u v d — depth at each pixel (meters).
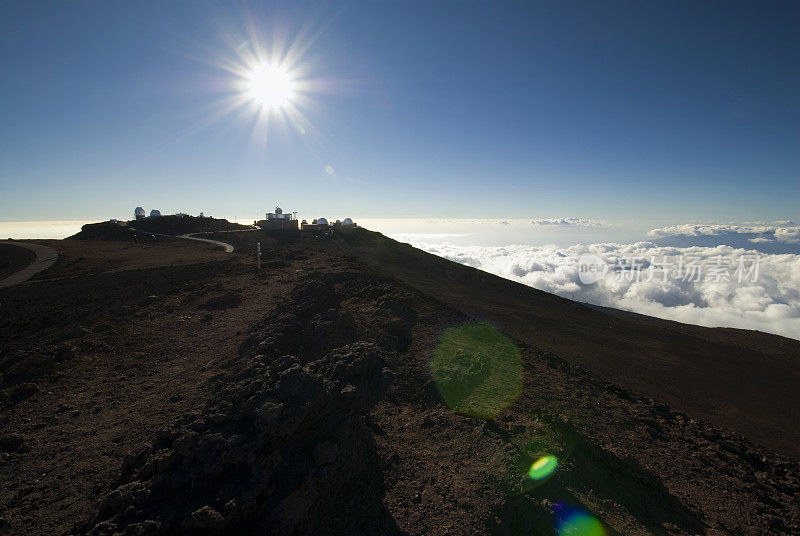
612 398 12.62
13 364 11.05
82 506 5.73
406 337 14.16
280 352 11.31
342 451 6.28
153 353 12.52
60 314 16.77
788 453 20.31
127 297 19.48
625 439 9.45
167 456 5.84
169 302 18.36
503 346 15.23
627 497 7.00
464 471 6.73
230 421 6.38
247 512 5.05
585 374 15.11
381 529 5.34
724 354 43.72
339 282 21.75
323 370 8.69
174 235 70.62
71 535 5.14
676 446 9.98
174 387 9.94
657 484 7.69
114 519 5.05
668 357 36.50
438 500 5.96
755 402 28.11
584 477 7.07
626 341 39.69
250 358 10.71
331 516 5.46
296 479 5.53
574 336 36.19
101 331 14.20
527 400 10.16
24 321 15.99
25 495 6.06
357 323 14.54
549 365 14.34
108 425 8.18
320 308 15.72
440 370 11.33
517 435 8.09
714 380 31.83
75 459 6.98
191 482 5.40
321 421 6.65
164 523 4.90
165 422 8.10
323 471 5.78
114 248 47.91
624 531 5.91
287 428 6.08
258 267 27.73
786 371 39.97
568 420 9.14
